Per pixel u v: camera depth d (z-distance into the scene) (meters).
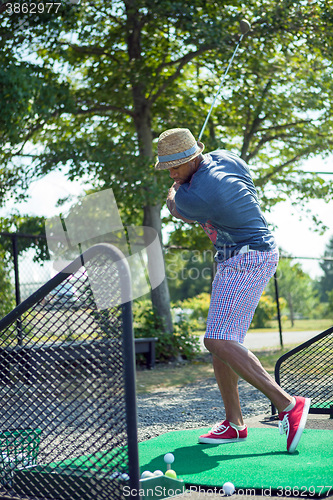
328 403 3.61
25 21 7.48
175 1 8.70
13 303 6.69
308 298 29.86
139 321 9.52
